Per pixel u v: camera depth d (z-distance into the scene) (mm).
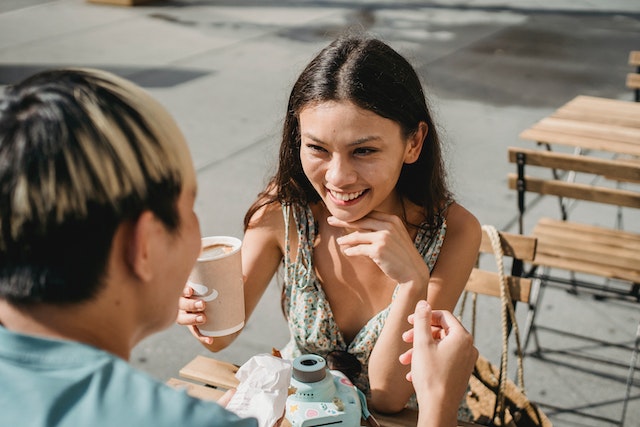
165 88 6820
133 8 10445
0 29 9117
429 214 1760
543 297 3658
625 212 4422
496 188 4766
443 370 1209
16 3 10773
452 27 9359
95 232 757
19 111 764
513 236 2250
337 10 10383
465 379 1230
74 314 789
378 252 1563
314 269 1810
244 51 8148
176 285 871
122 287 806
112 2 10609
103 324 812
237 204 4539
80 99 764
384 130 1494
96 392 744
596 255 3076
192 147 5434
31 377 751
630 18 9992
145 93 816
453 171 4012
